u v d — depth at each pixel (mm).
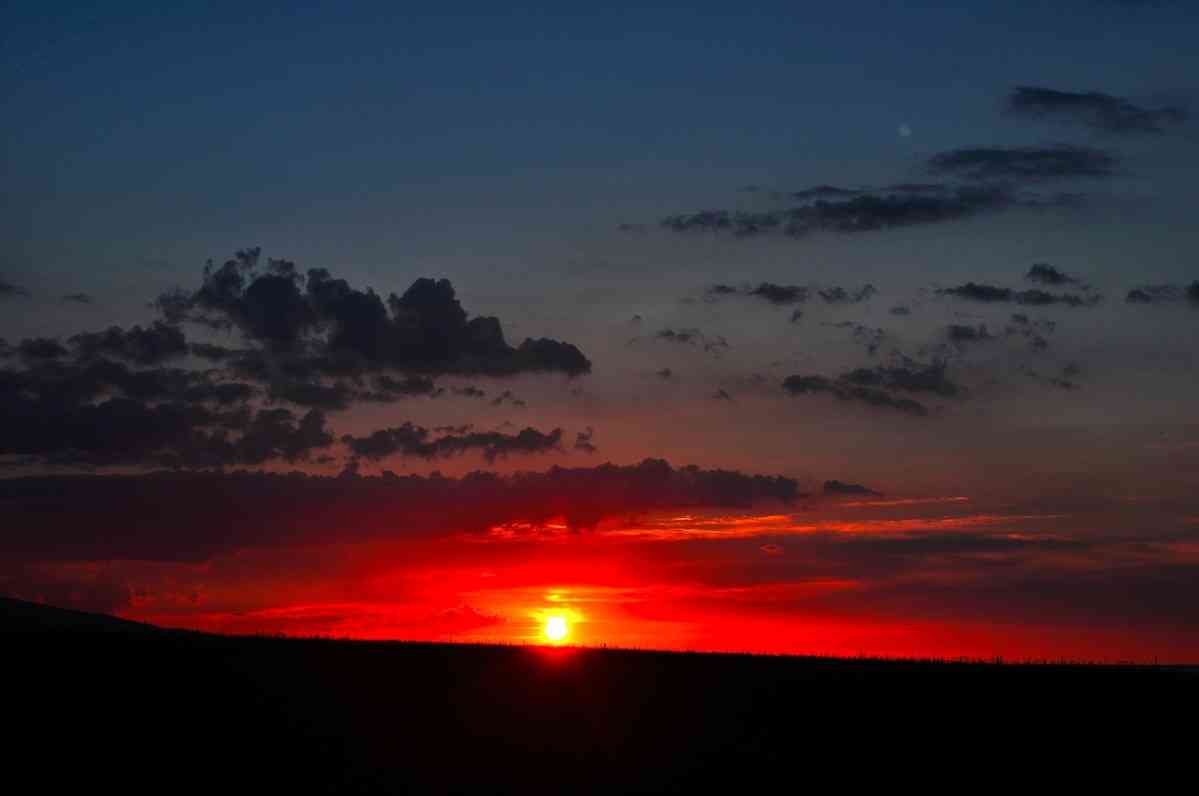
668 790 36781
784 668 53656
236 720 44375
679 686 49844
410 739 42281
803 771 38531
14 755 39719
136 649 55281
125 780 37469
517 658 55375
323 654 55281
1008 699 47438
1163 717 44594
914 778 37844
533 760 39938
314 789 36750
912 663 54844
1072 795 36250
